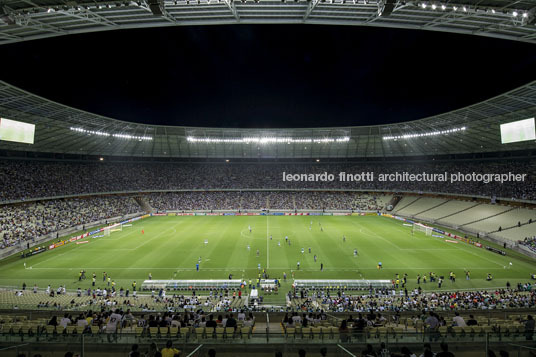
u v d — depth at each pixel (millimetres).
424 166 91250
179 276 36719
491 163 77625
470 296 28781
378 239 55562
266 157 97312
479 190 72250
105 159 90875
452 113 58969
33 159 74438
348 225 69875
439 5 18375
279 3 20109
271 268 39594
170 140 87375
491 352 9258
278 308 27688
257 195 95750
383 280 34062
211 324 13688
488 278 35688
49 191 67500
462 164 83625
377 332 12320
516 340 11148
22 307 25969
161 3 18266
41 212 61062
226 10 20562
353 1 19125
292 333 12305
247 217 82062
